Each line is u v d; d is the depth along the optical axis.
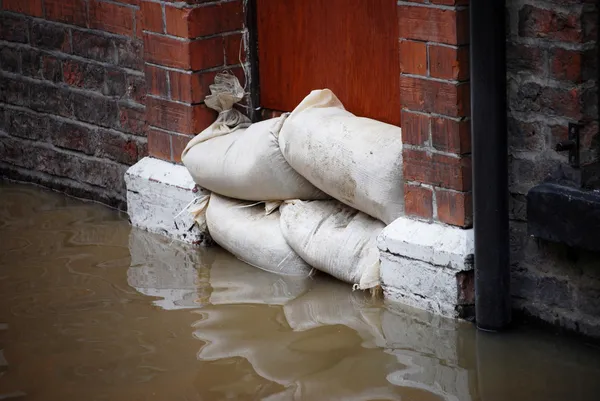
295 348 5.17
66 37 7.48
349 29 6.16
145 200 6.94
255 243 6.16
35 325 5.59
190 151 6.52
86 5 7.24
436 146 5.32
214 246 6.66
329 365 4.98
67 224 7.20
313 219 5.94
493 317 5.20
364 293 5.77
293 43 6.53
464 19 5.08
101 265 6.40
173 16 6.47
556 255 5.12
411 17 5.26
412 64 5.32
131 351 5.23
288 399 4.67
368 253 5.71
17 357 5.23
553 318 5.21
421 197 5.48
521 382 4.75
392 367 4.93
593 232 4.71
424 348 5.11
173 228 6.80
